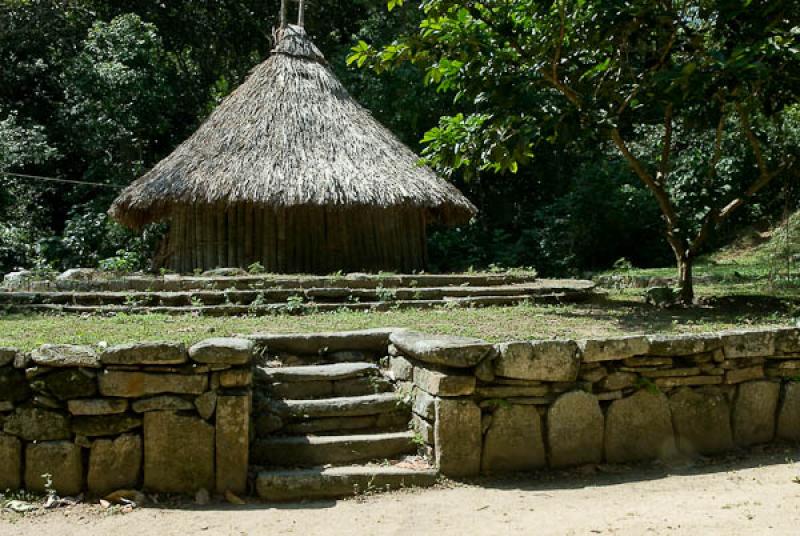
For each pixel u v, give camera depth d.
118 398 4.11
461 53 7.03
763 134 9.19
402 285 8.12
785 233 11.36
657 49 7.29
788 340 5.28
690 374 4.99
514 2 7.42
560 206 16.08
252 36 20.31
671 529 3.56
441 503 4.02
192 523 3.74
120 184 16.05
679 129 13.21
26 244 14.14
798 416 5.30
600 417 4.73
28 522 3.74
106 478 4.08
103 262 12.09
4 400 4.07
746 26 6.57
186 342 4.51
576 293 8.55
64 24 17.59
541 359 4.58
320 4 20.19
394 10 17.28
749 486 4.30
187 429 4.14
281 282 7.63
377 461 4.53
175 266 9.92
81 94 15.88
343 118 10.23
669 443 4.90
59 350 4.12
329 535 3.57
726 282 10.86
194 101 19.22
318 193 8.96
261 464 4.42
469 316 6.66
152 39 16.83
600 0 6.72
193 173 9.23
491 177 18.36
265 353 5.25
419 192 9.53
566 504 4.00
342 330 5.70
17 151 14.30
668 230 8.35
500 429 4.54
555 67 7.13
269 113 9.92
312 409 4.71
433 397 4.50
